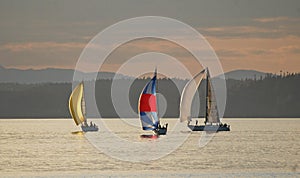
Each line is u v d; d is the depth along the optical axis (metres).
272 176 169.38
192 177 170.38
